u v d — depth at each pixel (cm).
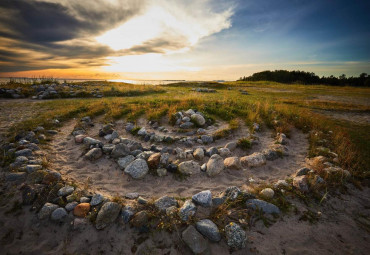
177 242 324
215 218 370
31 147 602
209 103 1245
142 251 312
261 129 889
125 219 355
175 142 738
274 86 4797
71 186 439
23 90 1730
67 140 720
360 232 357
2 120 897
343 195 451
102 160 586
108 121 942
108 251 313
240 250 317
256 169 572
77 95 1759
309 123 946
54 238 331
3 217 355
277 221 373
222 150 656
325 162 566
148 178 513
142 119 995
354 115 1331
